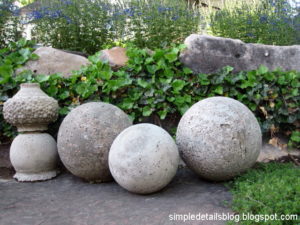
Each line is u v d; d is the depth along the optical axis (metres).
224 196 2.94
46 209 2.80
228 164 3.09
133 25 5.58
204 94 4.50
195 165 3.24
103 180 3.52
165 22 5.36
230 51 4.70
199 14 6.14
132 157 2.86
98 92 4.39
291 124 4.67
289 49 4.92
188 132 3.24
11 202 2.99
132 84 4.42
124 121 3.51
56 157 3.87
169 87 4.34
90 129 3.30
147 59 4.38
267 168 3.54
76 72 4.45
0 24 5.36
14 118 3.60
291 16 6.21
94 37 5.57
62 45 5.64
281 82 4.52
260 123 4.59
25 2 11.92
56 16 5.53
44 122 3.77
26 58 4.61
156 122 4.53
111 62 4.55
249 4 6.42
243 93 4.63
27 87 3.73
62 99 4.41
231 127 3.08
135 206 2.78
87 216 2.62
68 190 3.32
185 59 4.55
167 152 2.95
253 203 2.41
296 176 2.99
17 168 3.73
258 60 4.79
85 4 5.63
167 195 3.03
